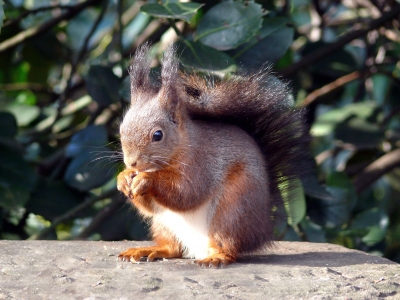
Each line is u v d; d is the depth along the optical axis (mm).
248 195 4332
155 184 4328
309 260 4332
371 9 4934
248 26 4492
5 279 4234
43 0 5039
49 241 4391
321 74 4859
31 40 4871
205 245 4352
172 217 4359
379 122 4785
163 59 4371
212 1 4652
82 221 4793
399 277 4254
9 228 4707
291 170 4438
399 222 4898
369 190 4863
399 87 4906
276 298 4195
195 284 4230
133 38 4977
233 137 4363
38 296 4195
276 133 4430
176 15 4414
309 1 5430
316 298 4195
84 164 4621
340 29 5188
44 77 4957
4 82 4926
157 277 4246
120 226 4637
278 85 4469
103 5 4824
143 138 4332
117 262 4305
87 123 4793
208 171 4340
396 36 4898
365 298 4199
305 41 4910
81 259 4309
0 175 4602
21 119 4859
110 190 4664
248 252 4336
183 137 4344
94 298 4195
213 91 4410
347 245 4637
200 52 4461
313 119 4844
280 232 4535
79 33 5457
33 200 4656
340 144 4777
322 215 4609
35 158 4824
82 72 4867
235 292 4211
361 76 4828
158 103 4348
